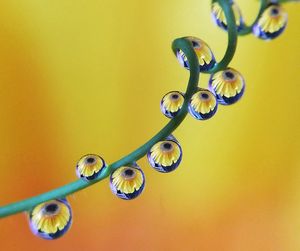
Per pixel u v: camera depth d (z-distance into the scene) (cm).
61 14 10
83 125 10
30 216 7
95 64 10
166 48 10
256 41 10
